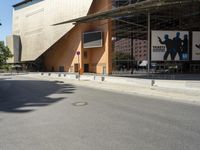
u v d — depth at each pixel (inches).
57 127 327.3
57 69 2484.0
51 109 464.8
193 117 385.1
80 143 258.1
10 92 780.6
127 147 244.1
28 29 2910.9
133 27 1999.3
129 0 1811.0
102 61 1909.4
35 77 1701.5
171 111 437.7
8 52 2090.3
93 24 1989.4
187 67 1959.9
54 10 2400.3
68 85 1042.7
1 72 2869.1
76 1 2113.7
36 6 2760.8
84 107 482.9
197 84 882.1
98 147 244.7
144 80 1086.4
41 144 257.4
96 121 358.6
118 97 641.0
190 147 244.1
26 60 2938.0
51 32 2443.4
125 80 1150.3
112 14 1603.1
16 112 442.0
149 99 602.2
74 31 2180.1
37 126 335.3
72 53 2212.1
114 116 393.7
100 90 831.7
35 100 593.9
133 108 469.4
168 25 2042.3
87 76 1481.3
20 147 249.8
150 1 1294.3
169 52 1405.0
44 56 2741.1
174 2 1322.6
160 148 241.1
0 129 324.2
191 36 1445.6
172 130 307.6
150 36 1459.2
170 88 810.8
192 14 1817.2
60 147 246.7
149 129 312.3
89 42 1980.8
